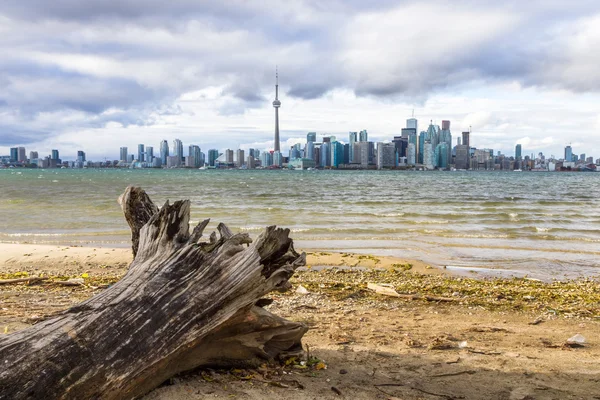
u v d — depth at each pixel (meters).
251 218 24.91
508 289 11.10
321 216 26.41
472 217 27.03
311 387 4.61
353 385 4.76
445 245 17.89
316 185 74.31
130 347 3.62
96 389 3.39
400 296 9.95
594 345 6.77
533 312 8.95
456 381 5.09
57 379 3.24
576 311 9.04
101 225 21.92
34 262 13.89
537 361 5.91
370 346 6.41
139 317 3.79
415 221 24.58
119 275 12.31
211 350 4.50
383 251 16.66
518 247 17.56
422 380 5.09
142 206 5.54
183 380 4.39
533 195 53.50
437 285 11.44
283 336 5.07
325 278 12.36
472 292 10.66
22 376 3.16
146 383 3.85
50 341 3.42
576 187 78.44
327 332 7.14
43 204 32.41
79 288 10.26
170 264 4.25
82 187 61.53
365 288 10.80
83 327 3.58
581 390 4.90
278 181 93.50
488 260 15.34
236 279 4.22
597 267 14.49
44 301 8.75
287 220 24.23
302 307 8.94
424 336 7.06
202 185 71.56
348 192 54.66
